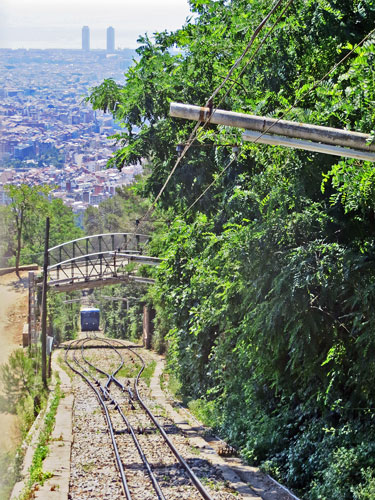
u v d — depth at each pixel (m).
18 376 26.86
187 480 15.38
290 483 15.00
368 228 15.16
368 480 12.18
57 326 72.19
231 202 19.34
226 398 22.69
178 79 25.50
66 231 96.94
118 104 27.97
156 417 25.58
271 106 18.97
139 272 52.59
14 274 64.50
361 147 10.11
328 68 19.16
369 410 13.68
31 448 19.19
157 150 27.05
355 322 13.30
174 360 32.78
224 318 20.73
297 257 14.44
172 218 36.22
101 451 19.06
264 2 21.27
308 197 15.51
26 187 68.25
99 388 34.84
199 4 26.25
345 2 18.22
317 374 15.10
